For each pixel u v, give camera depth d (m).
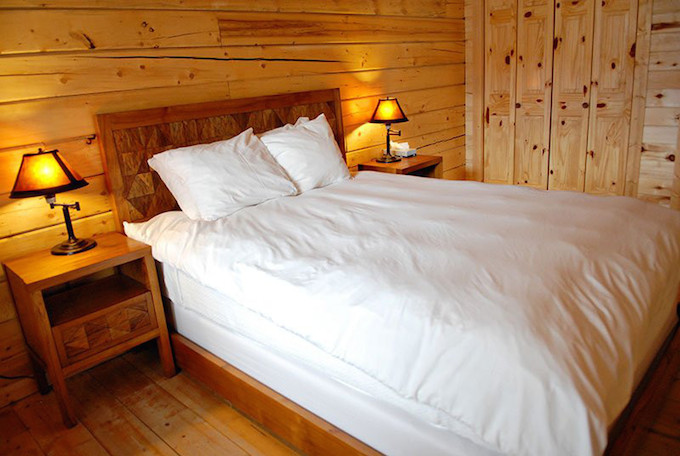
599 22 4.05
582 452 1.15
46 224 2.41
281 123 3.23
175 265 2.23
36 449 2.06
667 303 1.86
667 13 3.73
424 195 2.66
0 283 2.29
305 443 1.83
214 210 2.44
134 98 2.62
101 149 2.50
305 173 2.89
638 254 1.80
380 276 1.66
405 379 1.41
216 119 2.90
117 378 2.51
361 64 3.78
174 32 2.71
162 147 2.69
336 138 3.62
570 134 4.41
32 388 2.45
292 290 1.72
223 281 1.98
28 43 2.24
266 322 1.86
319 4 3.40
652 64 3.87
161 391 2.39
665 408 2.04
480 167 5.02
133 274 2.54
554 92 4.41
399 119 3.71
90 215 2.55
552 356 1.25
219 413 2.21
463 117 4.96
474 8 4.63
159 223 2.47
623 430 1.50
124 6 2.51
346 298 1.60
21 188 2.06
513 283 1.54
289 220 2.34
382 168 3.71
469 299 1.47
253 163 2.69
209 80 2.91
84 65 2.42
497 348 1.29
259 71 3.14
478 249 1.84
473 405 1.28
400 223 2.20
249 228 2.27
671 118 3.88
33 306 2.00
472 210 2.32
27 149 2.30
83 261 2.17
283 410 1.88
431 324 1.40
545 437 1.18
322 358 1.66
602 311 1.44
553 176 4.60
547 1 4.25
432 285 1.57
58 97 2.36
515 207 2.34
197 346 2.36
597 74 4.15
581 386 1.20
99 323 2.21
